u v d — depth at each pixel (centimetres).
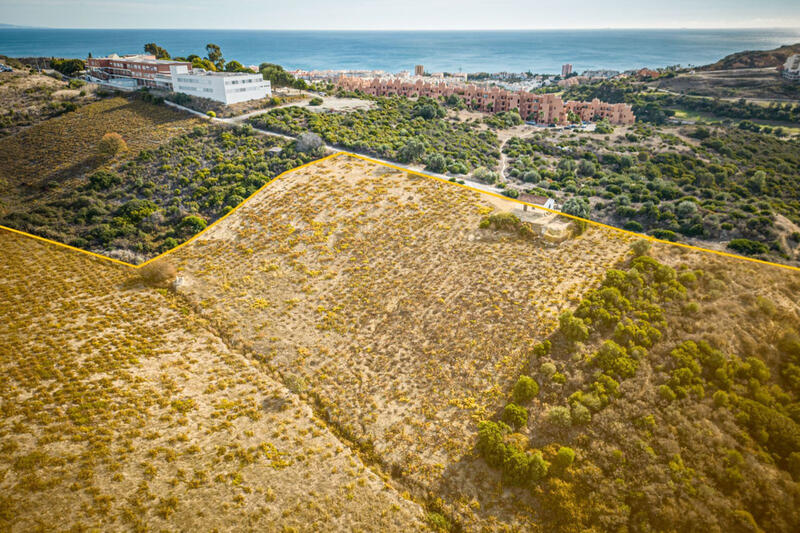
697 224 5491
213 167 6219
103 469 2455
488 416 2911
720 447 2414
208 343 3516
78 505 2264
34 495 2275
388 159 6712
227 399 3039
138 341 3453
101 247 4788
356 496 2512
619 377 2869
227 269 4328
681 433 2522
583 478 2461
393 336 3528
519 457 2570
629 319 3161
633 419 2655
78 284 4125
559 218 4738
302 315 3784
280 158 6397
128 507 2295
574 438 2669
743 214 5628
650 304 3238
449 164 6881
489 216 4694
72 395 2894
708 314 3094
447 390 3100
